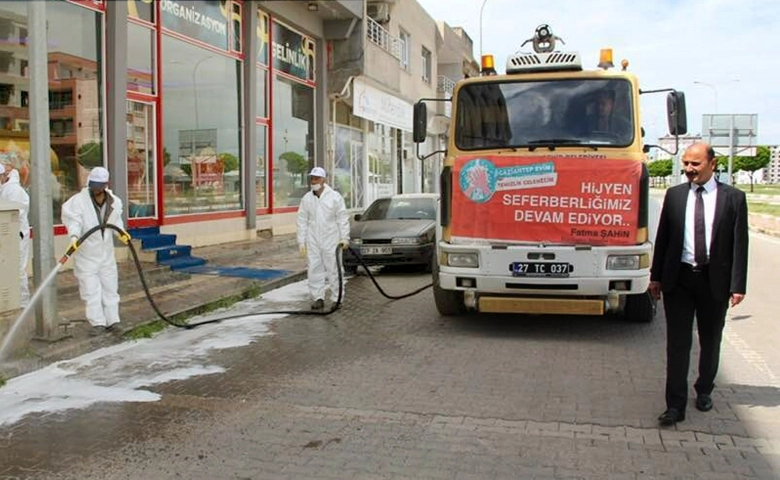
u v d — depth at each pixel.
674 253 4.81
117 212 7.25
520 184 7.14
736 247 4.70
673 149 7.59
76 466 4.23
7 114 9.44
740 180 95.69
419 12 28.17
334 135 20.36
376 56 20.95
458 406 5.26
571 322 8.27
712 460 4.23
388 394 5.57
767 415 5.00
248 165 15.07
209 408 5.26
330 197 9.02
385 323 8.31
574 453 4.36
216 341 7.41
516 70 7.78
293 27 17.44
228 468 4.19
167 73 12.48
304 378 6.04
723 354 6.78
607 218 6.97
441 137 33.91
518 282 7.16
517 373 6.14
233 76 14.70
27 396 5.55
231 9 14.45
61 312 8.02
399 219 13.15
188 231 13.17
